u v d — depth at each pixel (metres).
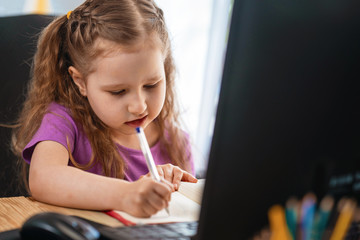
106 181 0.72
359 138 0.40
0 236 0.52
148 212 0.64
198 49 2.99
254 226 0.36
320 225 0.40
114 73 0.88
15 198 0.77
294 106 0.37
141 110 0.89
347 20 0.39
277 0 0.36
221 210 0.35
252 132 0.35
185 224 0.57
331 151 0.39
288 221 0.38
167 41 1.08
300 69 0.37
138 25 0.91
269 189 0.36
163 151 1.19
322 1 0.38
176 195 0.77
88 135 1.04
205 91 2.96
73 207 0.71
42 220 0.49
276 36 0.36
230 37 0.35
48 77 1.06
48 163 0.82
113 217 0.65
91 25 0.93
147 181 0.68
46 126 0.97
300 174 0.38
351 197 0.41
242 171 0.35
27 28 1.07
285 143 0.37
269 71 0.36
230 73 0.35
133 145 1.14
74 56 0.98
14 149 1.05
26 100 1.07
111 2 0.95
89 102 0.98
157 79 0.91
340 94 0.39
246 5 0.35
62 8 2.22
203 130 2.95
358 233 0.43
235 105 0.35
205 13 2.96
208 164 0.35
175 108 1.23
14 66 1.07
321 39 0.38
